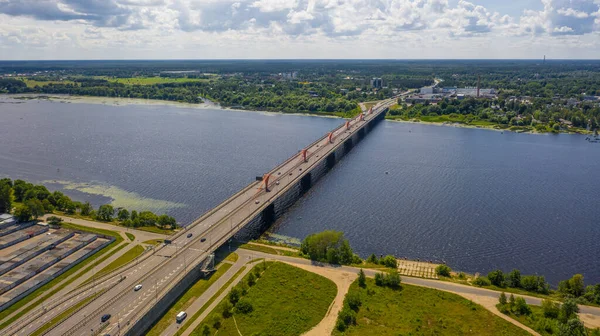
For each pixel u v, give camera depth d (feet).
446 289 570.87
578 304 529.86
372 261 647.56
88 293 536.42
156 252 627.87
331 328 488.85
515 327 490.08
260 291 551.59
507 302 535.19
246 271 603.67
